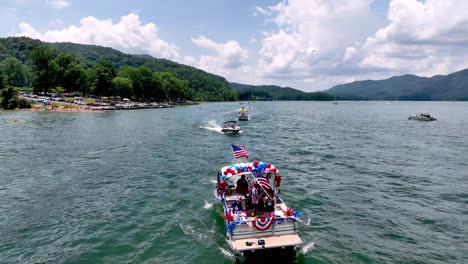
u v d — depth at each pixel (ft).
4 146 143.95
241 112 303.07
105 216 66.49
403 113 479.00
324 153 134.92
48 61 462.19
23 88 522.88
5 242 55.57
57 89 463.83
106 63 534.78
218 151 136.56
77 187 86.02
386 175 100.07
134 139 168.76
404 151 142.61
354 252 51.98
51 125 225.56
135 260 49.39
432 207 72.95
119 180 92.38
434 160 123.65
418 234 59.16
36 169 104.32
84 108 384.47
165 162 115.24
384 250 52.95
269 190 57.62
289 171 103.09
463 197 80.12
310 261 48.78
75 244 54.70
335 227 61.36
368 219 65.51
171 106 562.66
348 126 256.73
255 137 181.37
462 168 110.42
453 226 62.85
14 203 74.23
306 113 448.24
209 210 69.00
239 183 64.64
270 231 49.98
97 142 157.48
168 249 52.60
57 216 66.74
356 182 91.66
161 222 63.16
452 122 305.94
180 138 174.29
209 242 54.75
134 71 582.76
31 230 60.23
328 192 82.17
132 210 69.62
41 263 48.93
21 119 261.85
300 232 58.95
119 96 545.44
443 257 51.26
